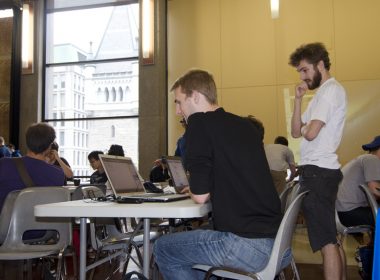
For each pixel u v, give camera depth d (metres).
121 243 2.36
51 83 8.80
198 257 1.47
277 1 6.89
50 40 8.85
